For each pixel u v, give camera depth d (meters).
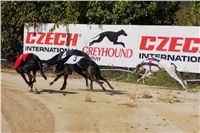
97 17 24.58
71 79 21.56
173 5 25.44
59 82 20.22
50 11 25.59
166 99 16.19
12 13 26.58
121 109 14.06
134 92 17.80
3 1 26.84
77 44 23.72
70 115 12.97
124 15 24.28
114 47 22.59
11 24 26.70
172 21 25.62
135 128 11.60
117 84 20.38
